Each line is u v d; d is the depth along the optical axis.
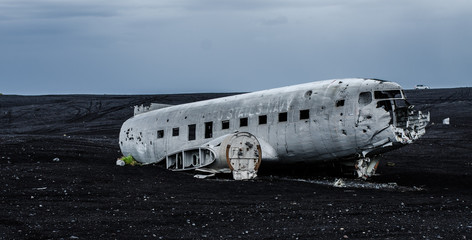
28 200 14.99
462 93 79.12
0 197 15.23
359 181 21.50
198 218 13.09
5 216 12.57
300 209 14.55
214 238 10.97
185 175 22.64
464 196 17.52
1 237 10.59
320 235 11.24
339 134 21.25
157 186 18.91
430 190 19.19
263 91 24.80
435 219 13.10
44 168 21.44
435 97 74.44
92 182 18.83
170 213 13.70
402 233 11.41
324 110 21.61
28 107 70.06
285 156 22.95
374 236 11.13
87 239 10.68
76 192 16.69
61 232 11.18
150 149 27.62
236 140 21.91
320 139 21.72
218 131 24.72
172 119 26.91
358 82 21.56
